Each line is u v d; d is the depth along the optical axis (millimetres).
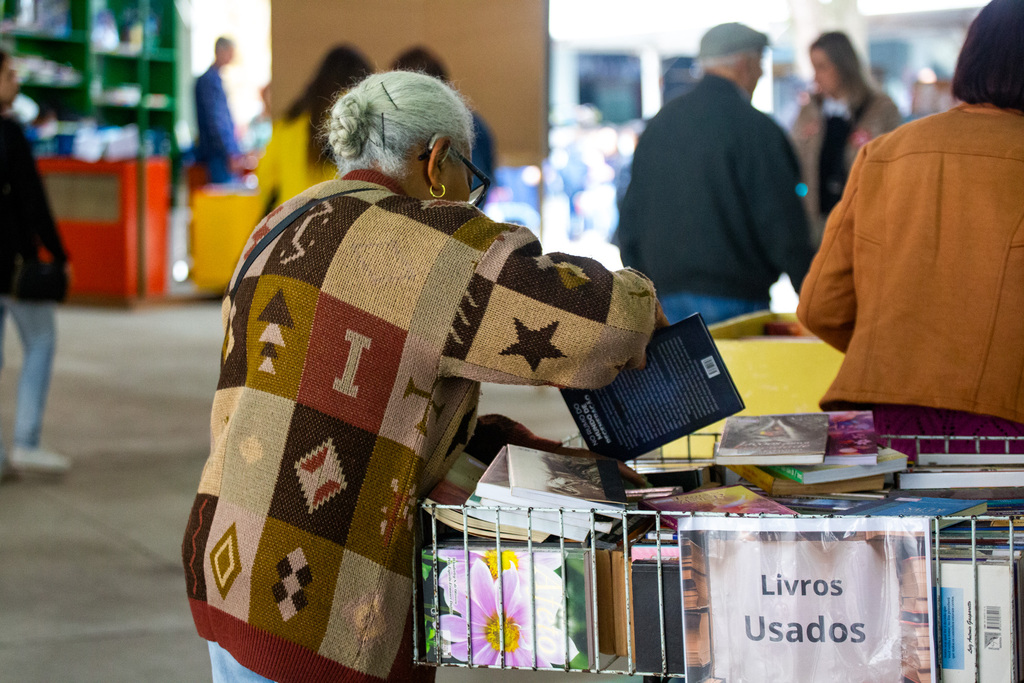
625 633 1460
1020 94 2047
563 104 17016
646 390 1710
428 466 1561
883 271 2133
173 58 12547
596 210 14289
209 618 1556
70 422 6000
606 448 1755
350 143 1661
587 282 1502
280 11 6000
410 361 1495
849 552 1346
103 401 6531
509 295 1478
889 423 2137
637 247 3895
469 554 1498
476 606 1503
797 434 1747
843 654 1348
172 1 12516
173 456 5289
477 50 6289
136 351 8250
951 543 1402
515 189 10867
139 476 4926
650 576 1438
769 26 12031
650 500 1604
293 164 4699
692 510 1525
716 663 1379
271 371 1514
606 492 1512
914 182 2104
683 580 1389
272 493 1490
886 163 2180
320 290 1508
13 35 11156
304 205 1614
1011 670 1323
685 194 3678
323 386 1493
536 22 6188
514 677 2793
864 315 2158
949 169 2068
